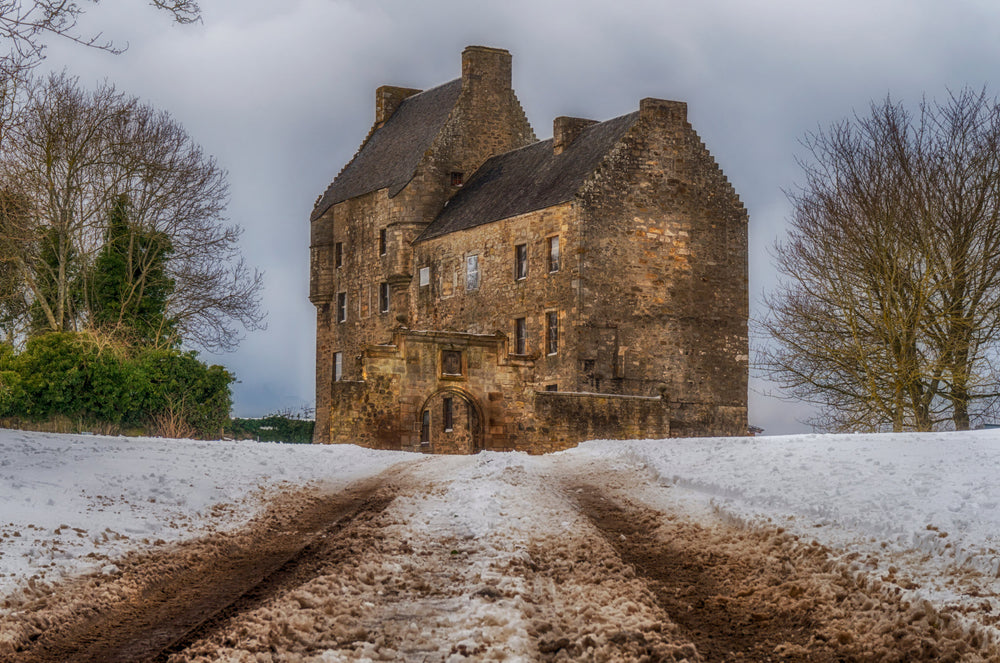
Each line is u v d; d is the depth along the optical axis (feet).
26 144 155.63
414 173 206.80
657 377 172.55
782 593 41.29
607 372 168.96
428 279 200.13
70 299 166.71
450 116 211.61
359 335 221.66
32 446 73.46
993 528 42.39
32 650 35.65
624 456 80.64
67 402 148.56
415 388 131.13
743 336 180.14
